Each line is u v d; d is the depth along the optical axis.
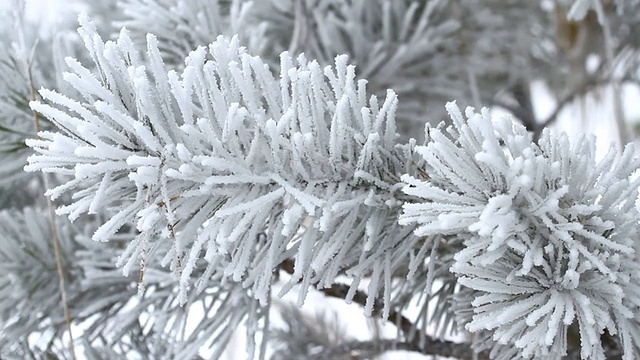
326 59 1.05
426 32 1.13
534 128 1.69
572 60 1.51
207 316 0.81
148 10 0.87
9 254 0.93
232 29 0.89
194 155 0.64
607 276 0.64
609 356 0.74
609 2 1.33
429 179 0.69
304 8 1.00
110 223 0.63
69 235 0.96
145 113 0.62
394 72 1.09
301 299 0.68
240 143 0.66
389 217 0.71
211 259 0.68
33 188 1.10
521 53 1.55
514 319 0.64
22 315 0.93
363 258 0.69
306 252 0.68
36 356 0.94
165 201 0.62
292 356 1.15
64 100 0.62
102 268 0.92
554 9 1.47
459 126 0.64
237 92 0.66
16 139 0.88
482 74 1.50
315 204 0.64
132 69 0.62
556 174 0.62
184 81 0.63
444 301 0.78
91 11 1.22
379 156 0.68
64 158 0.63
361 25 1.09
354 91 0.67
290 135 0.66
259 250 0.75
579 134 0.66
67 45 0.91
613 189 0.64
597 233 0.64
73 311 0.94
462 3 1.23
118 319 0.86
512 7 1.36
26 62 0.87
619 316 0.65
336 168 0.68
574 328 0.75
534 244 0.63
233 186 0.66
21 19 0.89
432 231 0.64
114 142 0.64
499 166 0.60
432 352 0.84
